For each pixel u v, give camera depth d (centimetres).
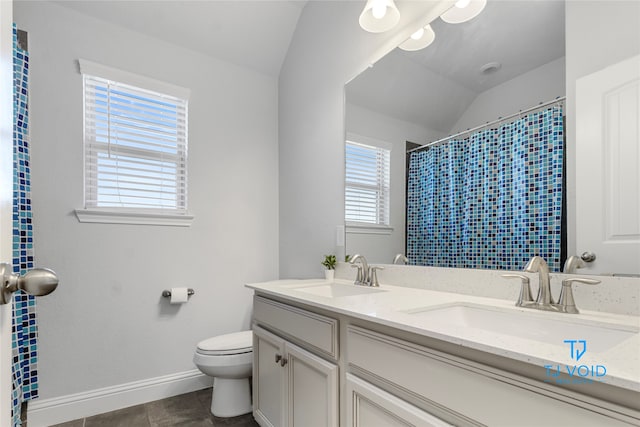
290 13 240
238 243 244
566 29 106
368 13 152
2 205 51
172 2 209
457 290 134
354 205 188
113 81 204
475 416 69
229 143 244
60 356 182
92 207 197
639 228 88
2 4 52
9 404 55
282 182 259
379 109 174
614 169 94
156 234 214
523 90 117
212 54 239
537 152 112
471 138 133
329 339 114
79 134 192
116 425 177
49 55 185
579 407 55
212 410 188
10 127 58
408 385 84
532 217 112
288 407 139
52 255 182
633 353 60
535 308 99
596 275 96
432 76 149
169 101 225
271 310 155
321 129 216
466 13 137
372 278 161
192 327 223
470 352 72
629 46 92
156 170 218
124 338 201
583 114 101
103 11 199
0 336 49
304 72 235
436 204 145
